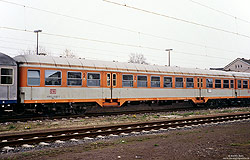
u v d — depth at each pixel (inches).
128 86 803.4
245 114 772.6
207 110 951.0
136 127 511.5
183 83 959.6
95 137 418.0
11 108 607.2
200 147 335.0
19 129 506.9
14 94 593.0
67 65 682.8
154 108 1079.0
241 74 1219.9
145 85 845.2
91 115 717.3
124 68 799.1
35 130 498.0
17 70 613.9
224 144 351.9
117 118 684.1
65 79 675.4
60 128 522.6
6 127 525.0
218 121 620.1
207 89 1043.3
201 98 1030.4
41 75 636.7
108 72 759.7
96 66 739.4
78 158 286.7
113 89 768.3
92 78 727.1
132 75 813.9
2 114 617.9
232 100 1180.5
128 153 306.5
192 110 941.8
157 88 876.0
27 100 614.5
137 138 410.3
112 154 302.5
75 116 696.4
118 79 780.6
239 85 1187.3
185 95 962.1
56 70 661.9
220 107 1103.0
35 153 314.2
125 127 515.8
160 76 887.7
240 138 395.2
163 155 294.7
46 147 349.7
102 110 914.7
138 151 316.5
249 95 1237.7
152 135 439.5
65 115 722.8
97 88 735.1
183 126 540.7
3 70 577.9
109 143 370.6
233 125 556.7
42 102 635.5
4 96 577.3
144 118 696.4
